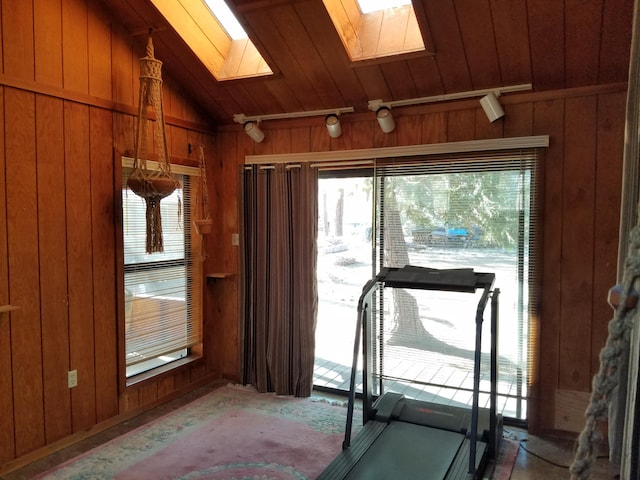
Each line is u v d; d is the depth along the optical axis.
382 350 3.62
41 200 2.85
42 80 2.83
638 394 0.88
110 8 3.21
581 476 0.87
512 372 3.24
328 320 3.98
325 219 3.91
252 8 2.90
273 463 2.82
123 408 3.41
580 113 2.96
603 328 2.97
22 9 2.72
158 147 3.38
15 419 2.75
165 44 3.41
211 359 4.24
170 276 3.84
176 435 3.18
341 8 2.99
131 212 3.47
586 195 2.98
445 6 2.62
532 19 2.61
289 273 3.84
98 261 3.21
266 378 3.97
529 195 3.12
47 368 2.91
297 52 3.21
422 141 3.42
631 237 0.88
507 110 3.15
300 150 3.88
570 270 3.04
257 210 3.97
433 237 3.42
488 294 2.69
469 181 3.29
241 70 3.62
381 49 3.12
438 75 3.13
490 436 2.77
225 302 4.29
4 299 2.68
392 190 3.53
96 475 2.69
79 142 3.06
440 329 3.43
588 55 2.74
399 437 2.85
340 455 2.65
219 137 4.24
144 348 3.62
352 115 3.64
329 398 3.83
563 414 3.09
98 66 3.16
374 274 3.61
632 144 1.50
